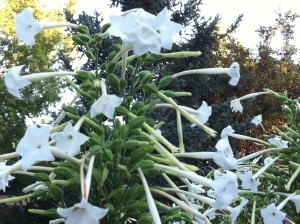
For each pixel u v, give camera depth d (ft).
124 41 6.95
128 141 7.45
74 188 7.53
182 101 39.11
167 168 7.60
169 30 7.05
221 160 7.30
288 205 12.59
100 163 7.63
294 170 12.31
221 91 46.26
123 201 7.70
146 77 8.04
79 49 32.94
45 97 55.21
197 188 8.45
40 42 59.52
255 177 12.37
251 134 47.91
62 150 6.56
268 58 53.11
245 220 15.85
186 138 32.71
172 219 7.56
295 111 13.78
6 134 56.03
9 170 7.63
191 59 38.27
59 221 7.96
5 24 65.82
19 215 28.40
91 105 7.64
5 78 7.61
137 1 37.40
